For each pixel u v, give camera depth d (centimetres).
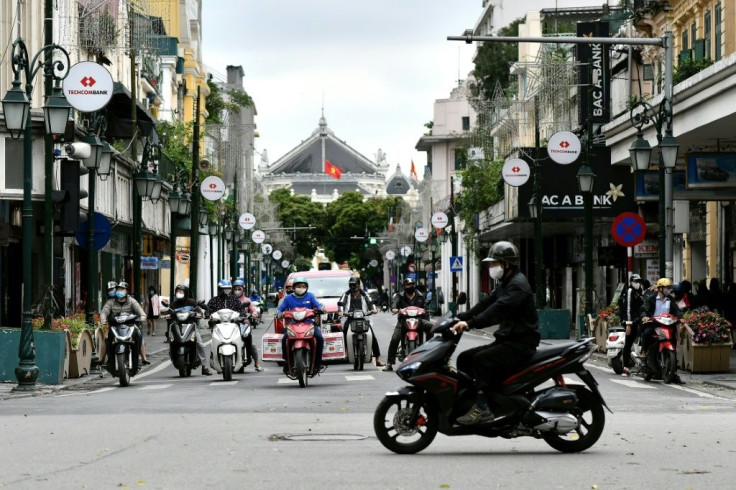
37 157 3950
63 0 4750
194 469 1338
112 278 6350
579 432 1539
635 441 1641
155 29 8644
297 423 1894
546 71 6631
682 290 3294
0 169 3922
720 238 4828
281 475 1292
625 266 6144
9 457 1448
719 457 1459
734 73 3309
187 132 8250
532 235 8031
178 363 3284
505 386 1505
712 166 3672
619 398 2467
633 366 3294
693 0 5053
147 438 1658
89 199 3469
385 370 3350
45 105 2889
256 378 3183
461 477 1283
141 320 3033
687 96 3753
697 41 4941
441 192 15200
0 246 4216
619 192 5456
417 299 3359
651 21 5688
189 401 2389
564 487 1209
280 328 3794
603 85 6381
